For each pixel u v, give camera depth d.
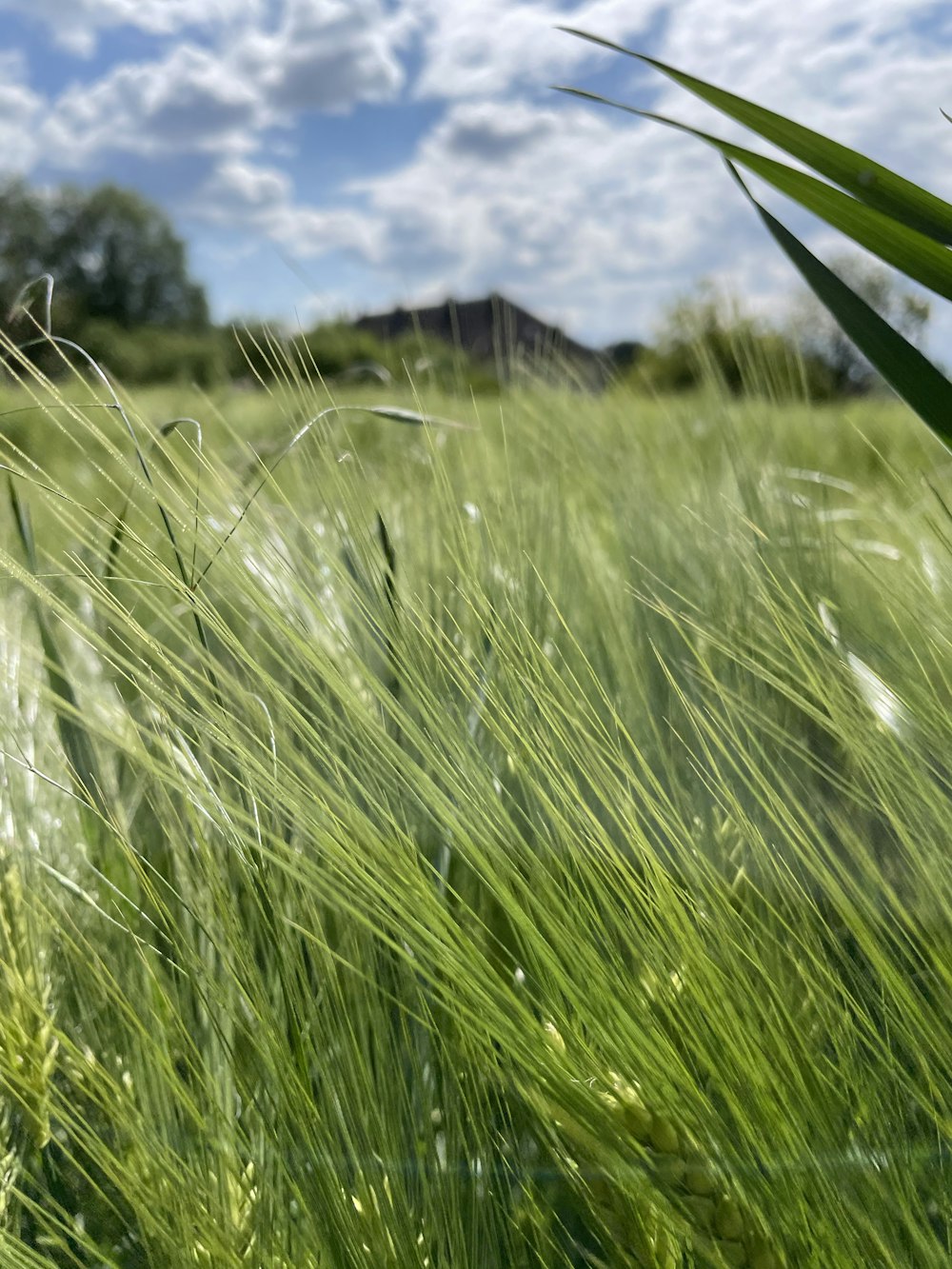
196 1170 0.32
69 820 0.46
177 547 0.37
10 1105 0.38
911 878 0.33
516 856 0.31
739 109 0.28
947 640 0.38
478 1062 0.31
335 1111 0.31
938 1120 0.27
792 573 0.61
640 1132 0.25
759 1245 0.25
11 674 0.40
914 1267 0.27
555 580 0.64
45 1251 0.35
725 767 0.41
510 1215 0.33
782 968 0.33
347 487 0.43
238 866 0.37
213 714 0.30
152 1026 0.36
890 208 0.29
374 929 0.28
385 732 0.30
